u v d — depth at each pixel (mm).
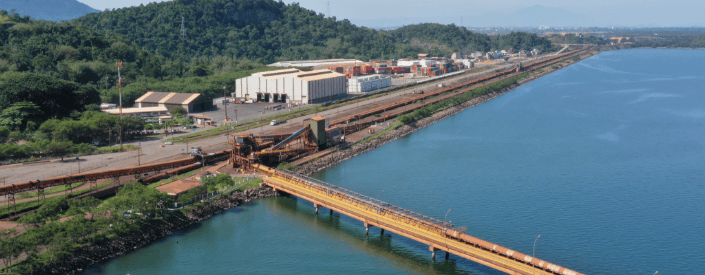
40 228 142875
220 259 149625
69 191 185500
